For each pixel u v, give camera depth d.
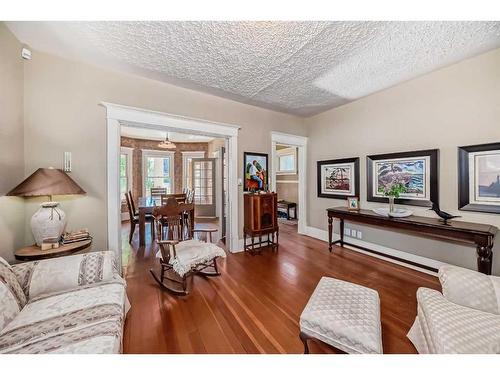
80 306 1.26
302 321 1.27
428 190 2.62
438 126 2.55
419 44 2.03
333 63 2.35
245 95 3.22
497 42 2.01
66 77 2.21
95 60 2.26
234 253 3.39
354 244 3.55
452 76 2.42
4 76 1.72
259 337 1.57
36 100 2.06
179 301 2.04
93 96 2.35
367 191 3.31
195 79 2.69
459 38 1.95
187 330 1.64
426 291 1.42
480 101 2.23
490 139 2.18
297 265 2.88
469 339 0.99
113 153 2.45
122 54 2.15
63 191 1.83
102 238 2.41
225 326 1.69
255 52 2.12
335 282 1.60
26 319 1.14
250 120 3.65
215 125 3.23
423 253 2.73
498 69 2.12
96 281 1.55
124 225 5.51
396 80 2.78
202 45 2.01
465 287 1.27
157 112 2.69
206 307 1.94
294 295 2.14
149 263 2.98
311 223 4.35
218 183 6.44
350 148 3.58
